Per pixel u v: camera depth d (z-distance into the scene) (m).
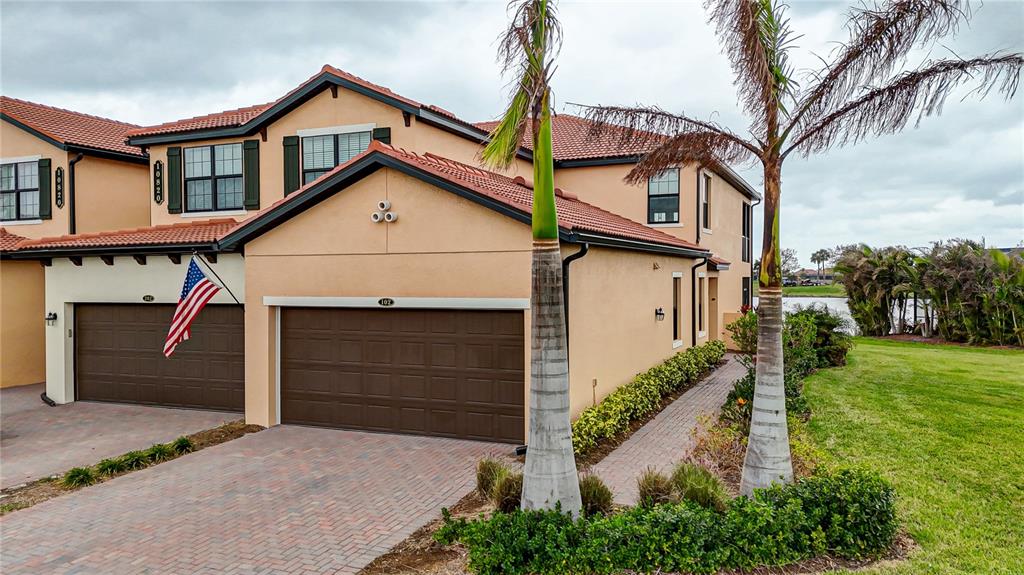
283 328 12.66
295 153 15.45
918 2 6.83
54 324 15.39
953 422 11.59
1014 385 15.28
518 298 10.72
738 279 26.95
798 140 7.66
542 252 6.95
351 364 12.20
